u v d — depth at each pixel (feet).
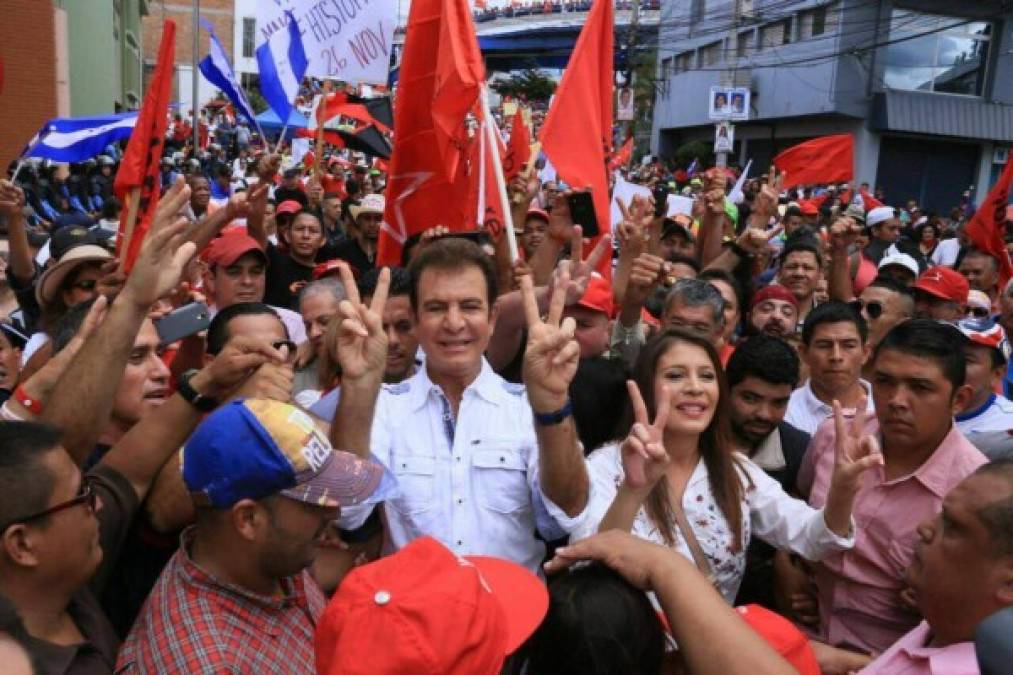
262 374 7.36
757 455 10.75
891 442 8.63
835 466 7.91
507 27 180.45
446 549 5.53
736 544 8.39
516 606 6.13
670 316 12.44
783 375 10.43
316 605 6.77
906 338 8.53
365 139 41.06
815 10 98.17
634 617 5.91
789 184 30.94
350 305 7.65
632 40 117.91
